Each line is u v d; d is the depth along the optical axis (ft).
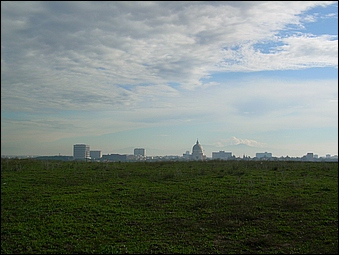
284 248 41.73
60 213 53.98
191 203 58.08
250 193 62.69
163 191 65.21
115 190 66.49
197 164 98.73
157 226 48.80
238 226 48.37
